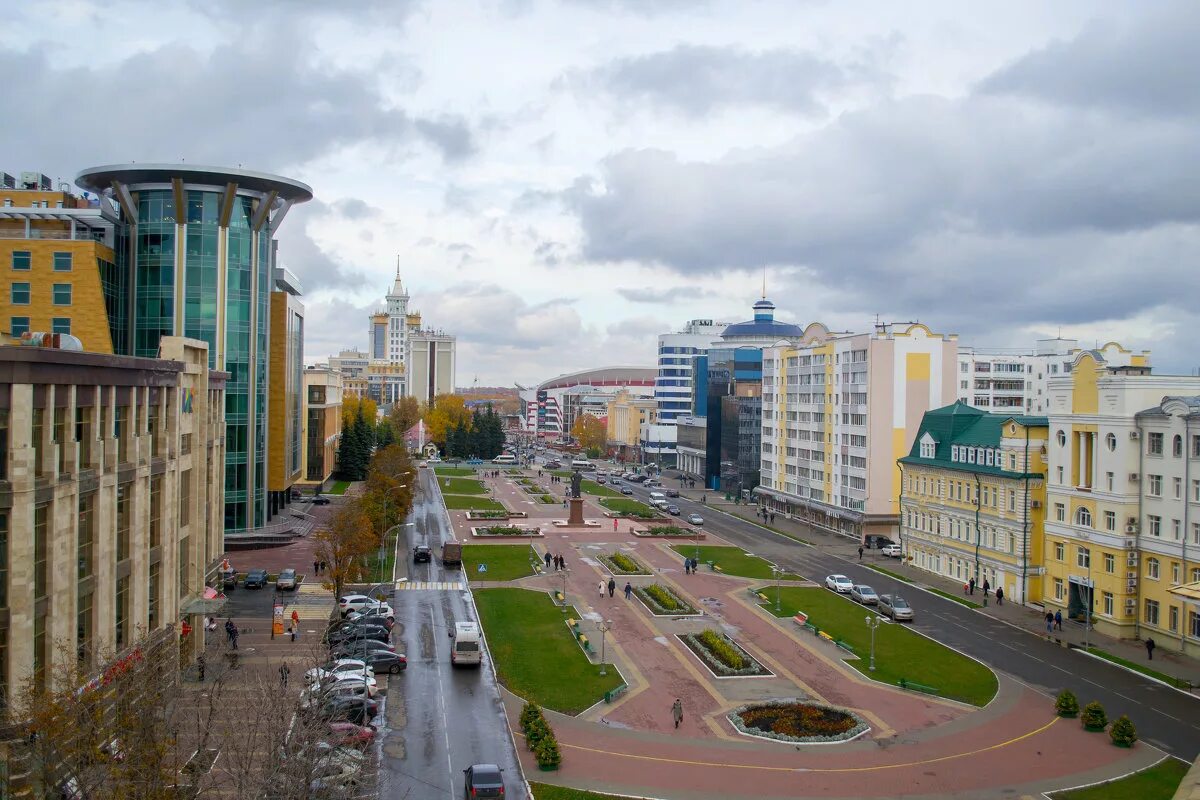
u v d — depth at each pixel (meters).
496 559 110.56
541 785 46.16
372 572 100.38
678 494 187.12
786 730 53.94
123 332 111.06
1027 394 190.25
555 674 64.56
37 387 39.91
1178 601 71.44
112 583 47.53
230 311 112.88
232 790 41.75
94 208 114.00
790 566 109.31
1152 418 74.19
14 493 37.38
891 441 126.19
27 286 101.81
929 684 63.44
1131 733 52.47
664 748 51.50
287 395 135.12
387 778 46.25
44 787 33.56
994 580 93.44
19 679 36.53
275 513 132.38
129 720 36.44
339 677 56.31
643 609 85.25
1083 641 74.88
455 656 65.75
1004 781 47.72
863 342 127.69
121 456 50.31
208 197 110.69
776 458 162.88
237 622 76.50
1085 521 80.62
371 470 147.75
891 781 47.59
